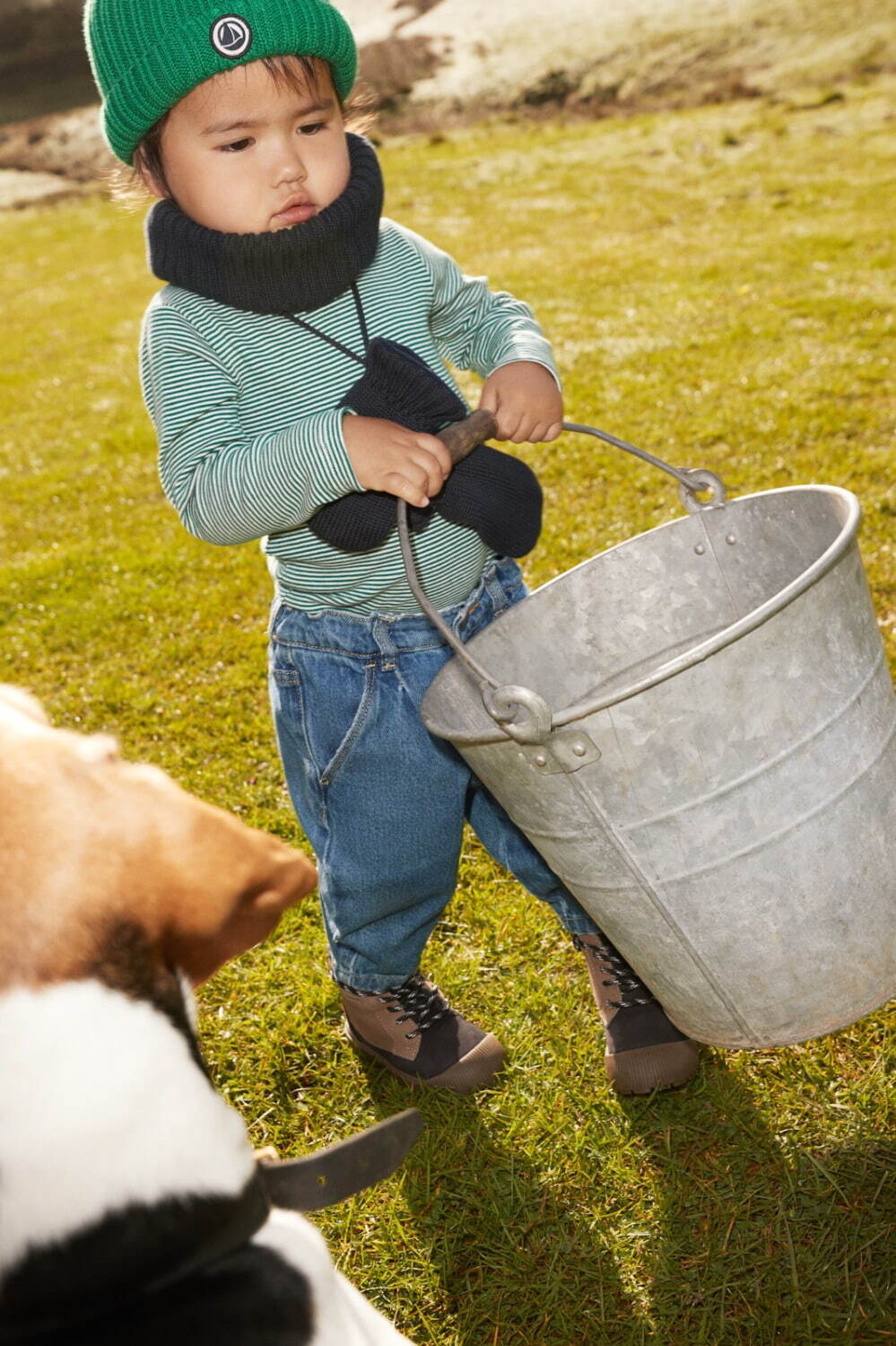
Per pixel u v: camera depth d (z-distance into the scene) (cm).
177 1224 86
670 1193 203
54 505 619
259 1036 246
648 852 164
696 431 539
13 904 86
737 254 966
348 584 200
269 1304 91
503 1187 209
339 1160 116
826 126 1666
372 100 217
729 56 2247
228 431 193
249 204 184
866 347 645
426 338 205
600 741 155
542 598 205
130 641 434
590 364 689
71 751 94
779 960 170
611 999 225
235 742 353
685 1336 183
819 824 164
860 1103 211
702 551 204
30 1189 82
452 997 249
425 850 210
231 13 175
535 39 2553
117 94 184
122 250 1662
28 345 1105
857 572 169
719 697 154
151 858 90
